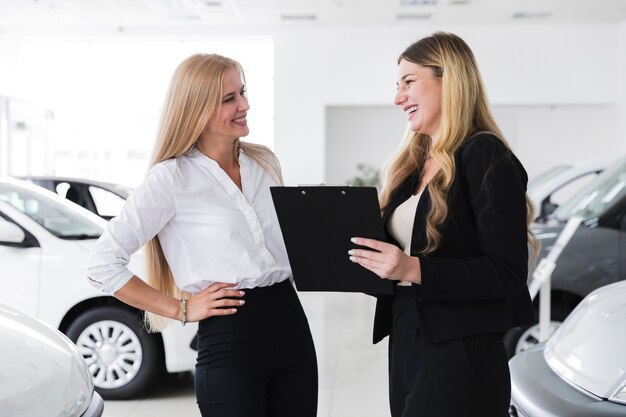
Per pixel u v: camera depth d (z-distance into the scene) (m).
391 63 11.78
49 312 3.57
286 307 1.85
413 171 1.78
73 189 4.77
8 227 3.61
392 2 10.21
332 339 5.38
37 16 11.13
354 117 12.24
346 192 1.46
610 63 11.65
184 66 1.77
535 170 12.20
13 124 10.15
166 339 3.57
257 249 1.81
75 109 12.12
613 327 2.09
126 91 12.10
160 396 3.76
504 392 1.60
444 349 1.56
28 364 1.76
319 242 1.55
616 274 3.67
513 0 10.07
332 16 11.09
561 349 2.25
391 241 1.72
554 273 3.69
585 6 10.45
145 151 12.11
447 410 1.54
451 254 1.54
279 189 1.51
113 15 11.08
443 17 11.17
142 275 3.49
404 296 1.64
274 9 10.68
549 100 11.77
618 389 1.94
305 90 11.90
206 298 1.75
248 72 12.02
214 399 1.77
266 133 12.05
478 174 1.50
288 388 1.84
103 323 3.63
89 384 1.93
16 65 12.03
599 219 3.74
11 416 1.56
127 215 1.71
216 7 10.59
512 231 1.47
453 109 1.57
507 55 11.75
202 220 1.77
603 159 5.46
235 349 1.76
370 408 3.67
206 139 1.84
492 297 1.49
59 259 3.60
